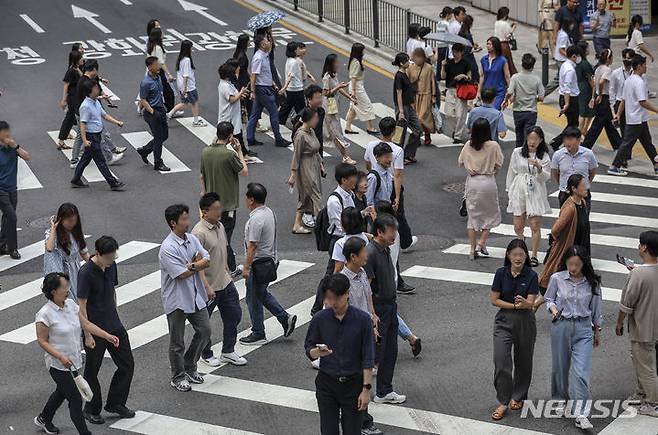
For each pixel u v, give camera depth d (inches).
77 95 1740.9
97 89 1665.8
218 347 1165.7
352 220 1028.5
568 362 975.6
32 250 1480.1
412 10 2945.4
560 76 1782.7
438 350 1130.0
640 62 1675.7
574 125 1796.3
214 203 1070.4
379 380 1011.3
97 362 989.2
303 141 1466.5
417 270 1357.0
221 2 3090.6
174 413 1016.9
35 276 1392.7
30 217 1599.4
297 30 2731.3
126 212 1605.6
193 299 1041.5
